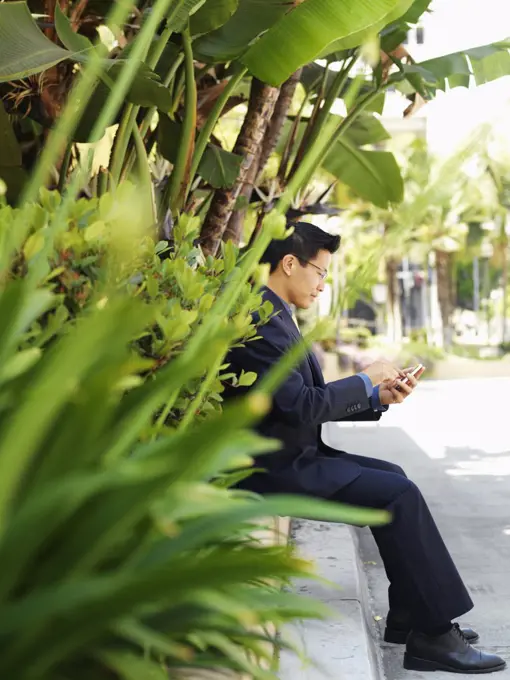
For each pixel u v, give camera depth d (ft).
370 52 4.37
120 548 4.16
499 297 120.47
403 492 11.05
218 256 16.93
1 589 3.55
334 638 9.98
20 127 16.24
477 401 58.59
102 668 4.08
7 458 3.21
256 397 3.49
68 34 11.55
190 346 4.65
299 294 11.87
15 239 4.06
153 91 12.04
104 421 3.92
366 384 11.19
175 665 4.75
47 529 3.57
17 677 3.55
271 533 10.20
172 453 3.67
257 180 19.29
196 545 4.26
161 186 15.79
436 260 111.34
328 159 22.45
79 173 4.34
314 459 11.36
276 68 12.35
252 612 3.75
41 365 3.98
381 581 15.89
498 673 11.15
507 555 17.87
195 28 13.74
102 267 6.27
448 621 11.07
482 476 27.91
